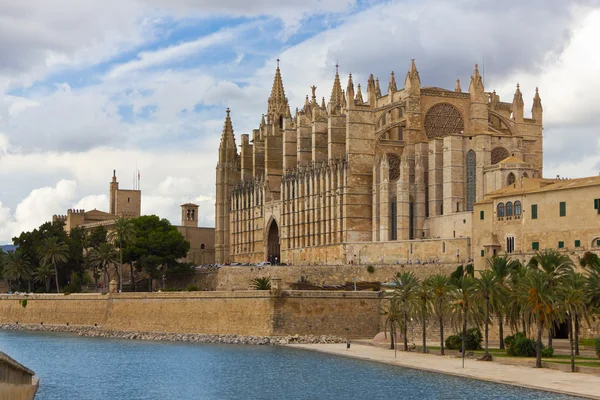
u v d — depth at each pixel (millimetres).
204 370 131125
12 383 76625
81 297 199500
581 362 119312
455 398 101312
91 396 110312
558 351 130000
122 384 119562
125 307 189000
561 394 100750
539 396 100000
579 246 150500
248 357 143750
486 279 127438
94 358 147375
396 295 145875
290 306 162750
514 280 129250
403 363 130250
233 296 168750
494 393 102938
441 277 139625
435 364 127875
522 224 161750
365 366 130000
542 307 117562
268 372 127188
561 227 154000
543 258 131375
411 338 156750
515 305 128375
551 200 156125
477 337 140500
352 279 191250
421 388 109250
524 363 122375
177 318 178125
